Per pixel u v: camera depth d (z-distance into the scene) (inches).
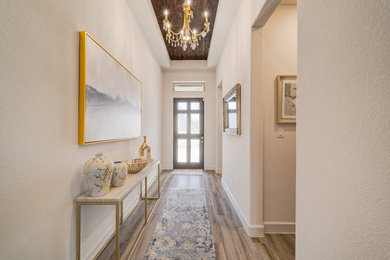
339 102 27.3
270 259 57.2
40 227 37.8
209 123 193.0
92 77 54.1
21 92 33.4
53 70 40.8
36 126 36.6
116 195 49.6
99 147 61.3
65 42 44.6
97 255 59.2
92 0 57.2
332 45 28.5
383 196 21.3
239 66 89.9
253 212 70.9
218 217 86.2
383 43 21.0
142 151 97.7
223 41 128.3
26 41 34.2
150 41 128.7
